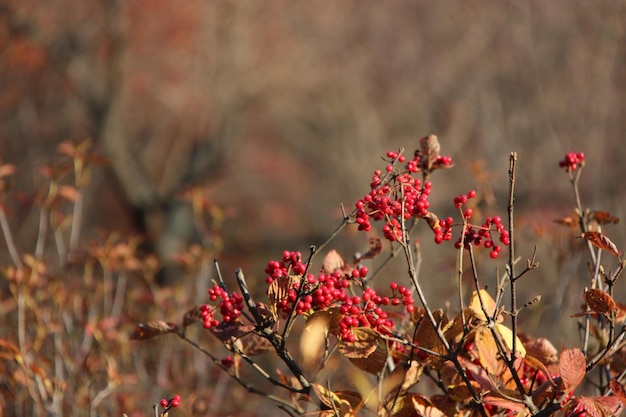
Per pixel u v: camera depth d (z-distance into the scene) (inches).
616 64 435.5
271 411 228.4
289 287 99.3
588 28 461.1
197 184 239.6
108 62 567.2
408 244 99.1
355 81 675.4
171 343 209.2
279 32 652.7
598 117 415.8
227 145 613.6
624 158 378.3
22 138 507.2
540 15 490.9
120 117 570.6
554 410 92.6
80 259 212.5
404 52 652.1
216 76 618.2
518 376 101.7
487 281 238.7
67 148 205.0
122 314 219.8
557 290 192.5
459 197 98.4
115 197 689.0
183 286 233.0
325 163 711.1
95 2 561.6
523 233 233.6
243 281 101.2
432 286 294.2
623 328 101.3
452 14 610.2
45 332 182.4
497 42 530.0
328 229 673.0
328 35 676.7
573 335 218.2
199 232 249.8
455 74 584.1
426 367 111.4
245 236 749.3
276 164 846.5
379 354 101.3
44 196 208.2
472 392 95.8
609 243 100.1
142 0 595.2
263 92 662.5
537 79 465.1
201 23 618.2
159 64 618.8
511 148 442.6
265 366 293.6
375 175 102.6
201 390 198.2
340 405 100.9
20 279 180.5
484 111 481.1
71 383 176.4
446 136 567.5
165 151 661.3
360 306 106.8
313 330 98.6
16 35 543.2
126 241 232.4
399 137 664.4
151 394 198.7
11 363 182.4
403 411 103.2
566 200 397.7
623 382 118.9
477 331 103.2
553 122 442.3
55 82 558.9
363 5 674.2
